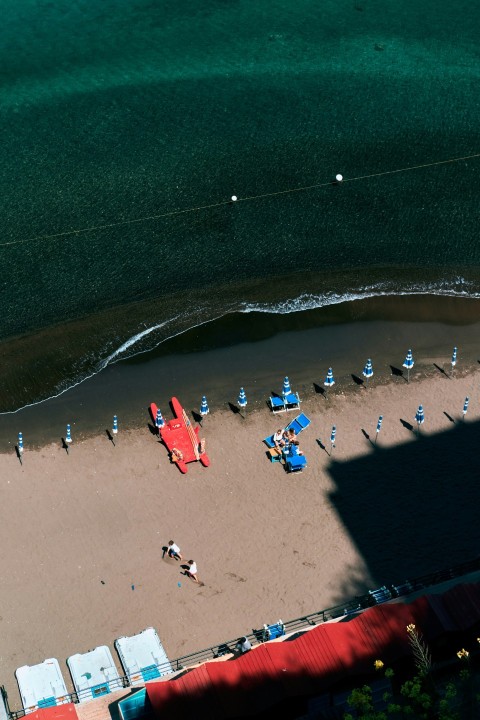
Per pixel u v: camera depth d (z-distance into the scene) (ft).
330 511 185.78
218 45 334.85
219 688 146.72
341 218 262.67
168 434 201.36
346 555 177.78
